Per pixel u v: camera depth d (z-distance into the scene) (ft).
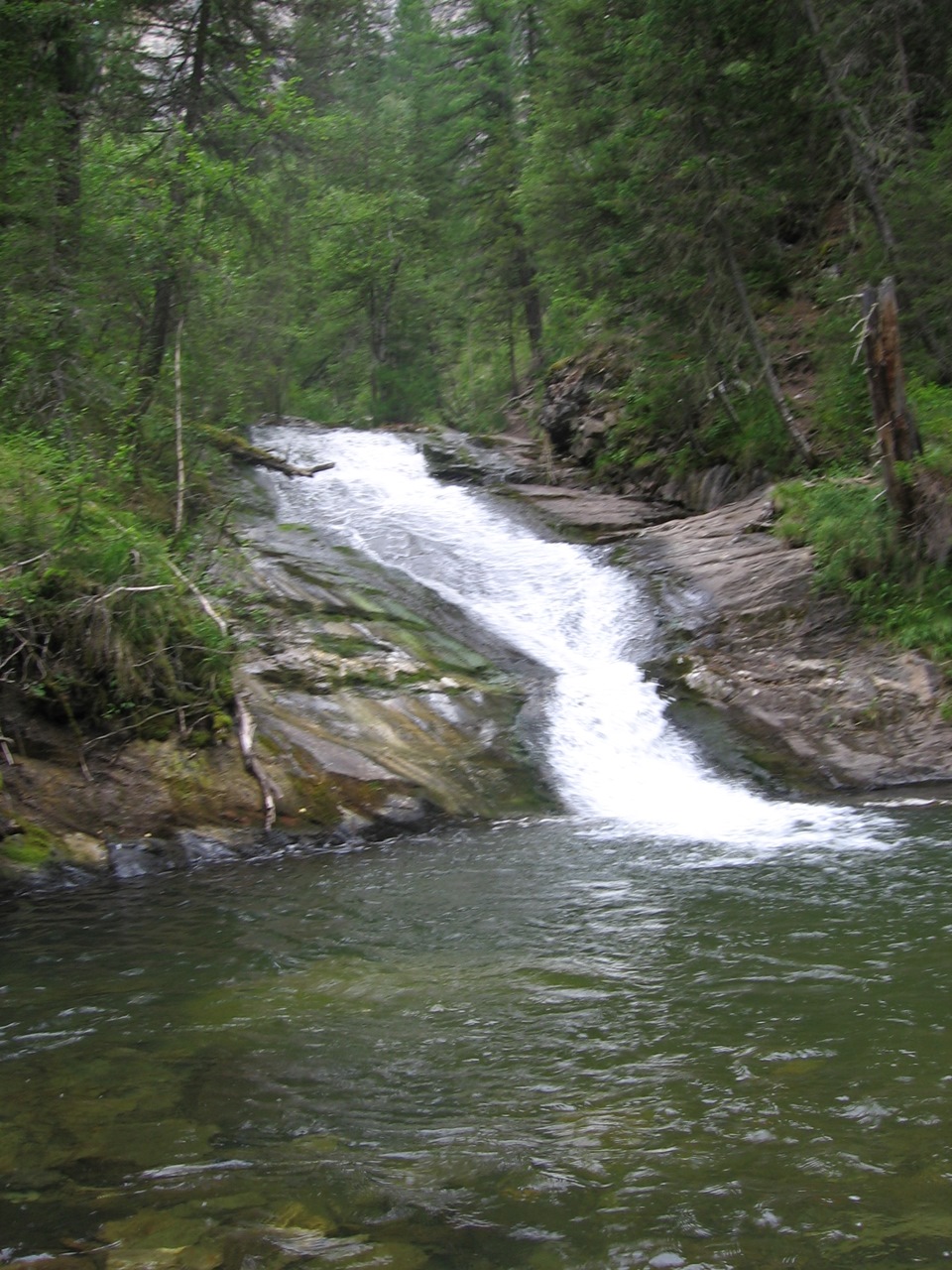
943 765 42.83
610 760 44.21
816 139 72.08
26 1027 20.03
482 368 194.39
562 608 58.85
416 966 23.18
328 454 90.99
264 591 51.08
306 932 26.11
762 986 20.84
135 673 36.68
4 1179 13.96
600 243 95.45
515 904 27.94
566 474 89.86
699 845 34.01
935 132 70.74
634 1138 14.84
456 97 158.40
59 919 27.73
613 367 92.73
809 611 52.65
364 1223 12.75
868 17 71.97
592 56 101.30
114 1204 13.25
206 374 67.62
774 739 45.09
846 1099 15.72
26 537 37.78
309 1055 18.34
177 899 29.48
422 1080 17.17
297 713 41.24
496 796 40.52
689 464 77.46
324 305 144.97
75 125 66.85
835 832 35.06
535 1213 12.94
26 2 59.93
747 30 67.82
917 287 63.36
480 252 152.56
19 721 34.35
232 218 70.33
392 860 33.63
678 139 68.59
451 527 72.08
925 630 48.80
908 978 20.88
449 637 53.16
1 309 56.03
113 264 61.82
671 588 57.82
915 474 52.06
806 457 65.77
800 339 76.69
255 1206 13.17
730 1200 13.11
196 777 36.14
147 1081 17.30
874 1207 12.82
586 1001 20.54
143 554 39.63
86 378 57.47
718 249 69.92
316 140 75.05
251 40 75.00
